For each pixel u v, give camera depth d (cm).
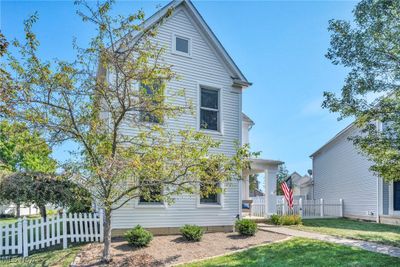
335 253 843
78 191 824
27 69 670
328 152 2138
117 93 730
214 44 1294
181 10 1245
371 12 977
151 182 778
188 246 942
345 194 1923
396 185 1577
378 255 818
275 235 1128
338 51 1046
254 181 3688
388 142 962
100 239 983
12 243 861
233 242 1007
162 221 1107
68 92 712
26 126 696
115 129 744
